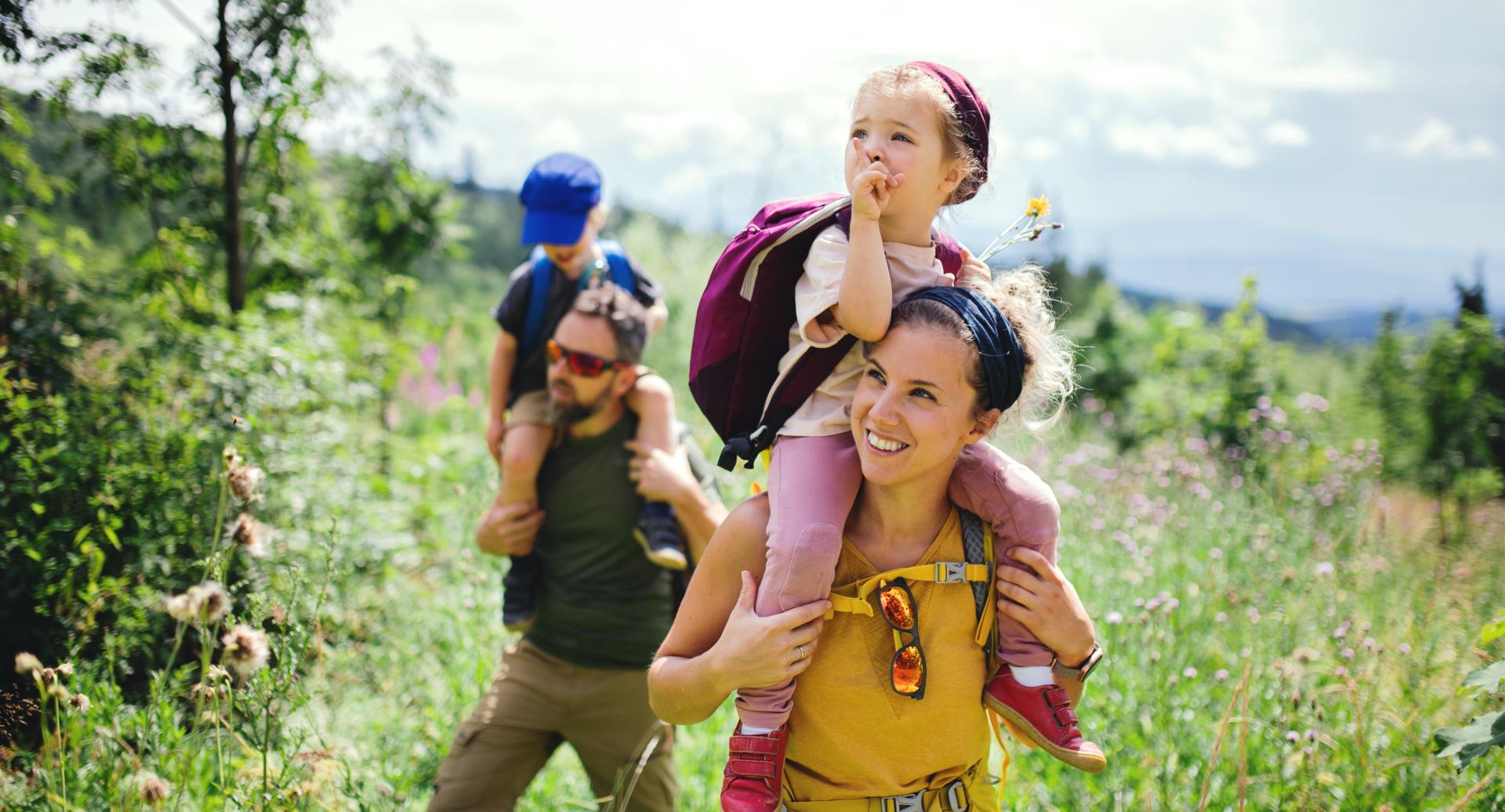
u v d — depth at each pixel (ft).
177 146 17.90
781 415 6.97
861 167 6.32
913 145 6.35
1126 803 11.04
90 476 13.41
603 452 11.15
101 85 15.96
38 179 16.46
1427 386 34.53
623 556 11.01
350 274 24.16
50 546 12.67
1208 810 10.62
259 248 20.70
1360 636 12.89
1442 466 32.68
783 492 6.63
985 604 6.80
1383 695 12.60
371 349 23.71
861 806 6.85
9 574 12.14
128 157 17.53
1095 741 11.80
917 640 6.63
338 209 24.30
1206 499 20.95
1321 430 29.96
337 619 15.03
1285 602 14.44
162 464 14.17
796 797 7.02
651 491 10.79
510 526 10.94
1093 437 32.71
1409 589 15.97
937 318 6.17
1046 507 6.82
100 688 10.89
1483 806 10.18
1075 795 11.32
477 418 29.22
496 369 13.03
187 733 11.08
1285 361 34.40
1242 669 12.89
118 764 9.52
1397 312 37.17
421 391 30.91
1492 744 8.27
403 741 13.29
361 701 14.05
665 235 50.72
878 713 6.72
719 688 6.55
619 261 13.33
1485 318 35.35
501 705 10.91
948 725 6.84
